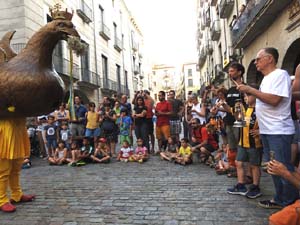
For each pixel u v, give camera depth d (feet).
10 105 13.85
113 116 30.73
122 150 27.84
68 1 52.19
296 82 13.14
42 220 13.56
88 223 13.05
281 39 35.19
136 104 30.19
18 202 15.92
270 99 12.37
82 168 24.90
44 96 14.02
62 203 15.70
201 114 28.91
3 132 14.60
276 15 36.22
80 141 29.84
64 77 48.24
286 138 12.60
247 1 47.21
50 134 30.81
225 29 67.10
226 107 19.04
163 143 30.53
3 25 39.37
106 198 16.26
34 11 41.27
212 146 24.67
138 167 24.38
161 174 21.54
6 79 13.58
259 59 13.15
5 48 14.55
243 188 16.17
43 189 18.43
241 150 15.97
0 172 14.79
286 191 13.33
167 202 15.33
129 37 99.81
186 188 17.69
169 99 31.24
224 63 68.23
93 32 64.39
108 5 76.43
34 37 14.35
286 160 12.62
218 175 20.66
